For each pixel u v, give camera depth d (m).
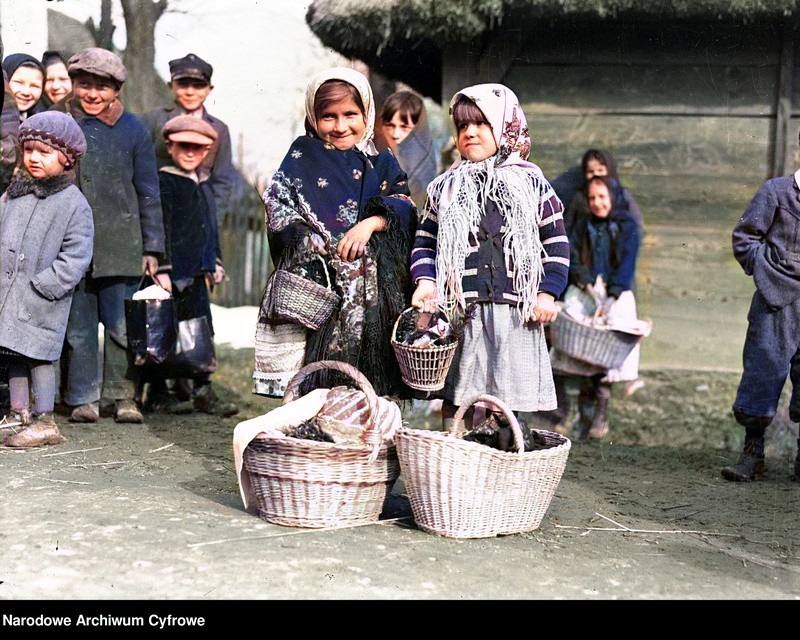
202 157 6.27
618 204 6.59
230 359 7.86
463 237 3.86
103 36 8.21
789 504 4.59
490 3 6.37
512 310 3.88
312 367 3.75
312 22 6.68
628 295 6.55
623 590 3.13
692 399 6.80
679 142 6.95
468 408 3.88
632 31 6.79
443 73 6.68
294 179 4.15
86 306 5.77
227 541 3.37
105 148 5.71
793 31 6.63
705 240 7.03
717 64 6.80
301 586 2.98
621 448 6.10
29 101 5.65
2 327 4.87
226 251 10.07
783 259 4.96
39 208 4.93
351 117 4.16
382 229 4.07
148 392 6.44
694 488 4.89
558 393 6.55
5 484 4.11
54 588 2.88
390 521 3.74
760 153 6.87
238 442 3.60
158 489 4.16
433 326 3.81
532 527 3.74
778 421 6.18
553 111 6.93
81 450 4.97
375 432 3.61
